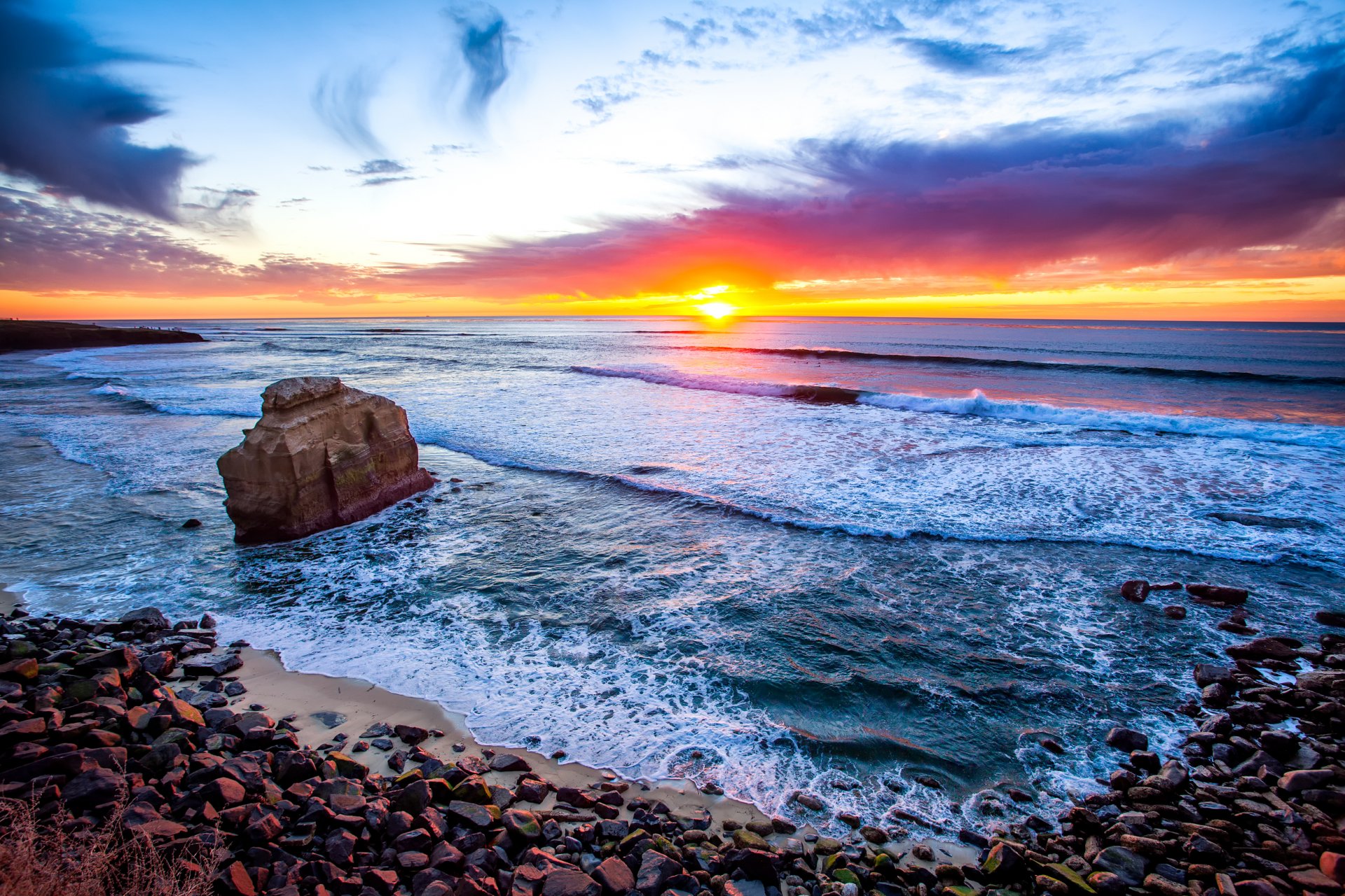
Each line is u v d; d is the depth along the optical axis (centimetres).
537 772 488
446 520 1085
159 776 445
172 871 319
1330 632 713
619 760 501
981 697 589
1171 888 376
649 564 893
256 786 435
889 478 1295
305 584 834
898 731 540
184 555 931
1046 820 446
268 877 358
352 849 389
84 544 966
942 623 728
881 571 866
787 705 575
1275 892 366
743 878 379
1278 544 945
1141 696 596
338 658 655
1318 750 511
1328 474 1275
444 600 789
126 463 1442
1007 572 862
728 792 467
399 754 500
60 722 484
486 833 413
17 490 1233
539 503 1170
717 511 1102
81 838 348
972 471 1335
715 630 710
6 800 366
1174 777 476
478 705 573
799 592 804
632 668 635
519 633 707
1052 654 665
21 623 698
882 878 385
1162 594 800
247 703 573
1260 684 607
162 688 572
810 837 424
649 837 409
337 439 1072
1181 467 1345
